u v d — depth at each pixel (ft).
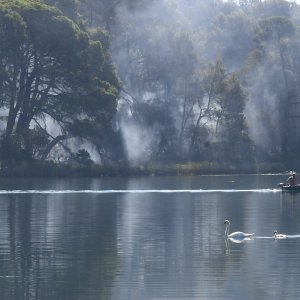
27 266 266.57
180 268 264.31
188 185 576.61
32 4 654.12
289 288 240.73
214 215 387.96
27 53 652.07
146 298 232.12
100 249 293.64
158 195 494.18
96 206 426.10
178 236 321.52
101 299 231.09
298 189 517.55
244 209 412.98
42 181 609.01
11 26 637.30
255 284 245.45
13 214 388.37
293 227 345.92
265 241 310.45
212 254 285.23
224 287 242.17
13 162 637.71
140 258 278.87
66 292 237.25
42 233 328.70
